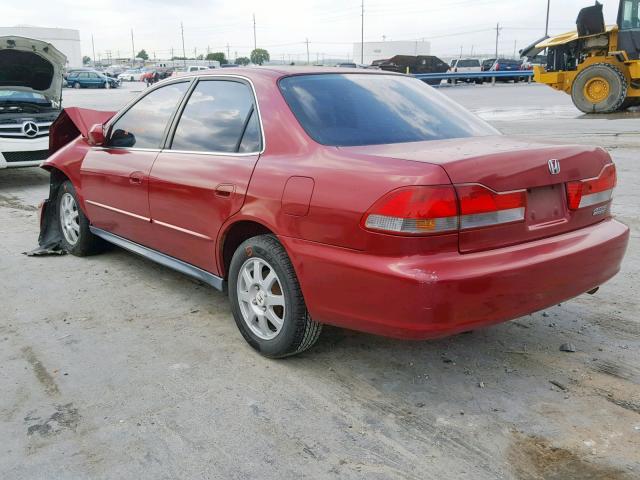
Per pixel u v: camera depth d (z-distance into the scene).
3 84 9.73
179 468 2.55
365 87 3.72
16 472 2.54
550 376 3.26
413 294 2.63
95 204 4.96
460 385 3.18
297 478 2.48
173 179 3.92
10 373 3.38
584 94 17.59
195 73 4.15
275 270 3.26
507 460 2.57
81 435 2.79
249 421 2.88
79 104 27.52
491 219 2.76
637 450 2.62
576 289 3.09
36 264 5.33
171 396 3.12
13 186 9.59
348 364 3.43
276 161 3.27
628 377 3.23
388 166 2.78
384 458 2.59
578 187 3.14
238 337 3.81
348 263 2.83
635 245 5.38
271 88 3.52
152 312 4.23
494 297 2.74
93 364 3.47
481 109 20.95
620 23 17.17
